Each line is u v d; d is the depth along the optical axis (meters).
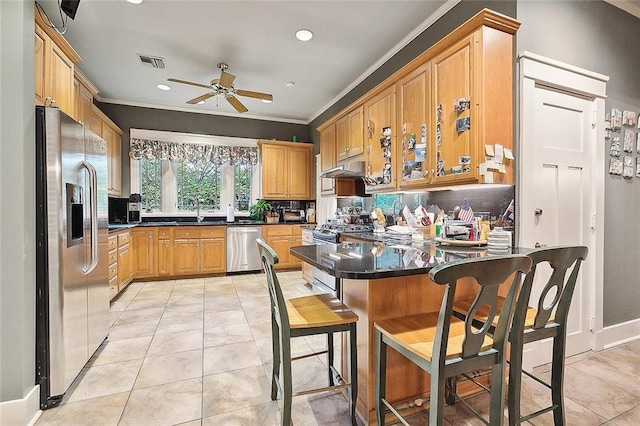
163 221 5.41
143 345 2.55
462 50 2.16
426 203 3.14
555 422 1.50
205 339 2.66
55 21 2.84
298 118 6.08
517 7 2.10
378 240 2.65
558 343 1.47
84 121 3.46
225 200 5.82
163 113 5.28
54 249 1.79
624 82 2.56
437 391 1.08
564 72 2.24
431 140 2.45
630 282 2.64
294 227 5.55
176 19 2.83
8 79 1.64
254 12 2.74
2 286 1.62
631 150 2.62
